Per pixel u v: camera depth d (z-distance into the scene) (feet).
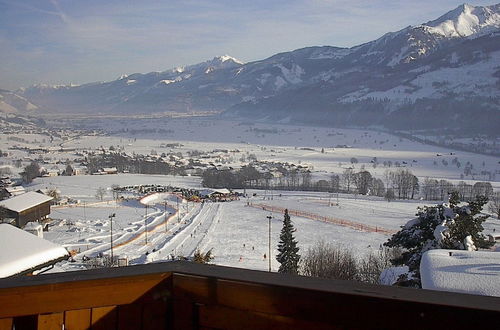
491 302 3.40
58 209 132.87
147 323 4.19
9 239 21.97
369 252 81.10
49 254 21.40
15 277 4.13
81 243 91.45
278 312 3.84
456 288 13.78
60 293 4.06
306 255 74.28
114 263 67.82
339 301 3.63
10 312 3.99
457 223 25.20
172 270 4.23
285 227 57.67
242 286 3.94
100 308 4.15
